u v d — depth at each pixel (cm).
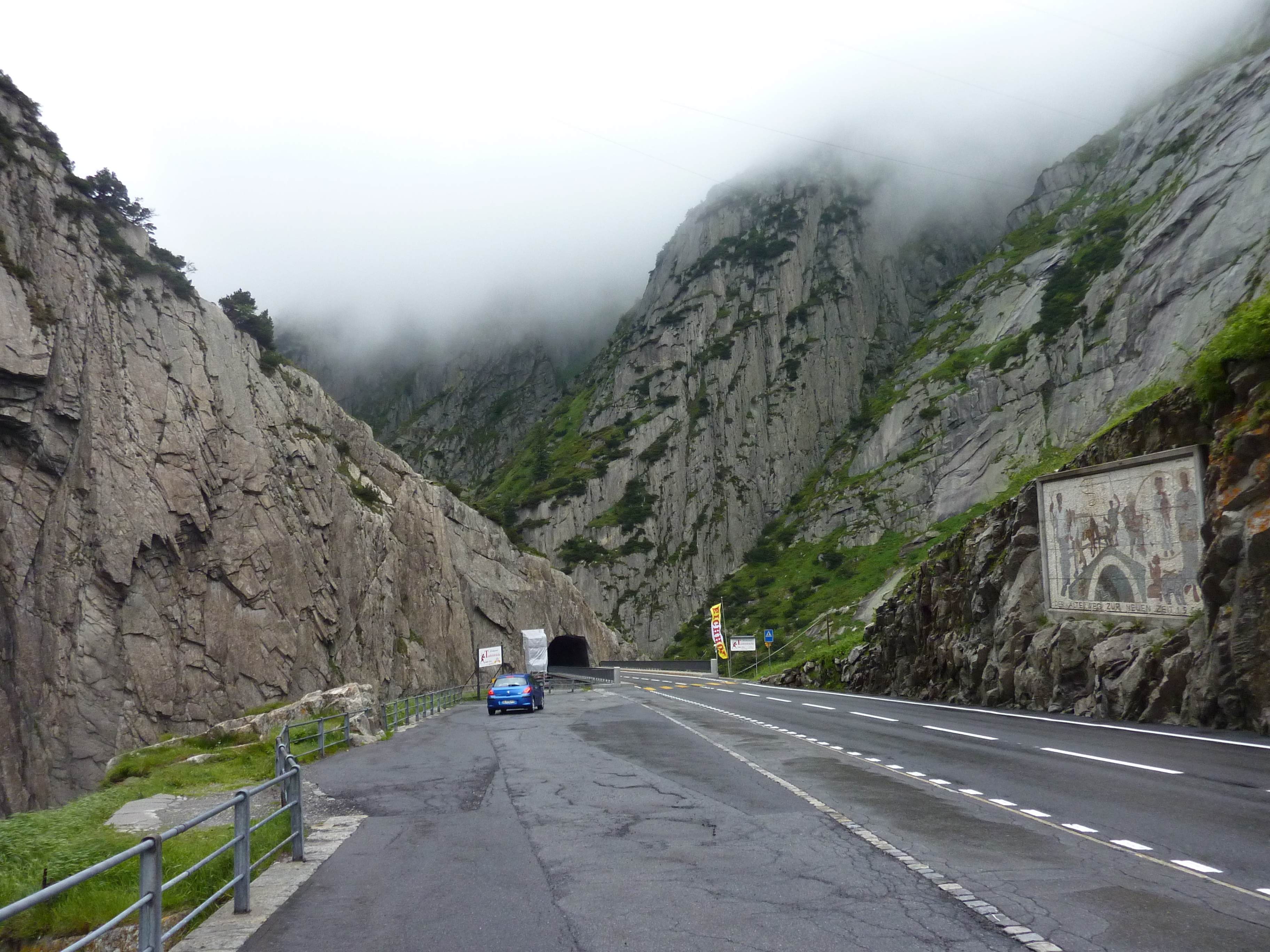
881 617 3953
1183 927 596
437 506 9081
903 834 929
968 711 2547
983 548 3022
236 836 741
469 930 660
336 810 1265
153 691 5619
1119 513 2295
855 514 10769
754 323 13762
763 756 1661
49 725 5209
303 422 7769
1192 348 6838
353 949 627
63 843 1080
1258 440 1770
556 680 7638
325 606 6869
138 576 5809
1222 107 9644
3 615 5250
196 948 642
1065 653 2333
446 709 4456
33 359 5606
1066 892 689
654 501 12512
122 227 6894
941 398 10956
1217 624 1748
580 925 661
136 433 6044
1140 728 1795
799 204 15088
